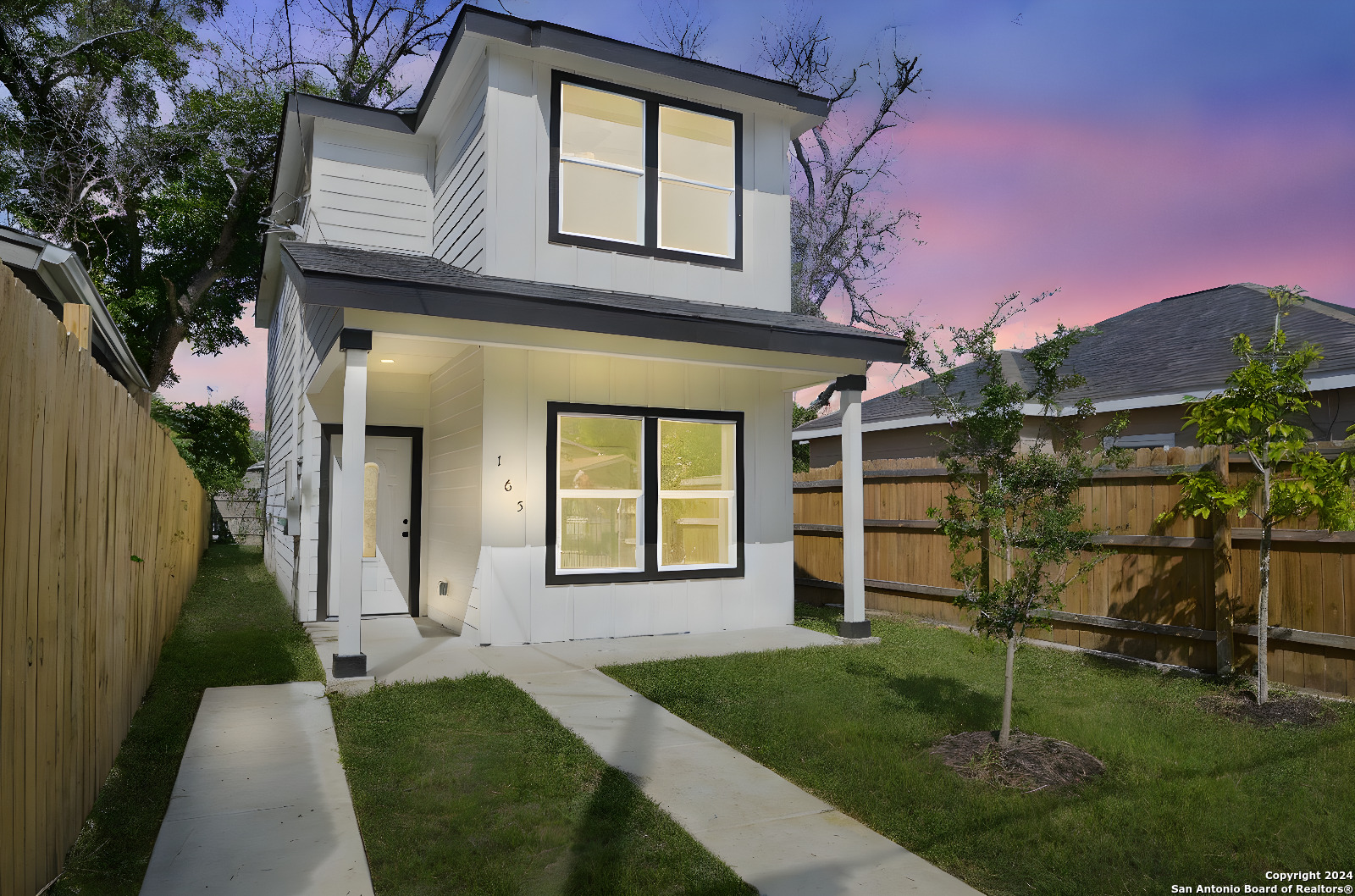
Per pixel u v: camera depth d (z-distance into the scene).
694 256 9.16
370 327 6.54
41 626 2.85
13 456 2.50
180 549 9.45
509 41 8.09
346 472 6.42
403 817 3.80
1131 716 5.38
